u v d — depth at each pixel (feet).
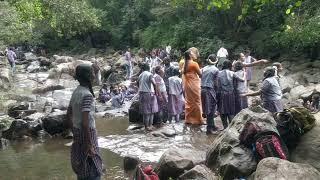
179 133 30.42
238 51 79.51
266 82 25.81
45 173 23.08
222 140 20.63
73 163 15.51
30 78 80.18
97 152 15.60
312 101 42.32
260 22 82.38
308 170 16.71
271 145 18.54
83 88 15.64
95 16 112.47
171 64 36.73
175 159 20.24
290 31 62.39
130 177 21.48
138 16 124.67
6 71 77.82
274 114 21.18
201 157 22.04
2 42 78.33
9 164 25.38
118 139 29.94
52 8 89.66
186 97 32.55
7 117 37.63
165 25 105.50
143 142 28.48
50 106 48.98
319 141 19.33
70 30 108.17
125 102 54.60
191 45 86.99
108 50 129.80
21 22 78.02
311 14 63.82
